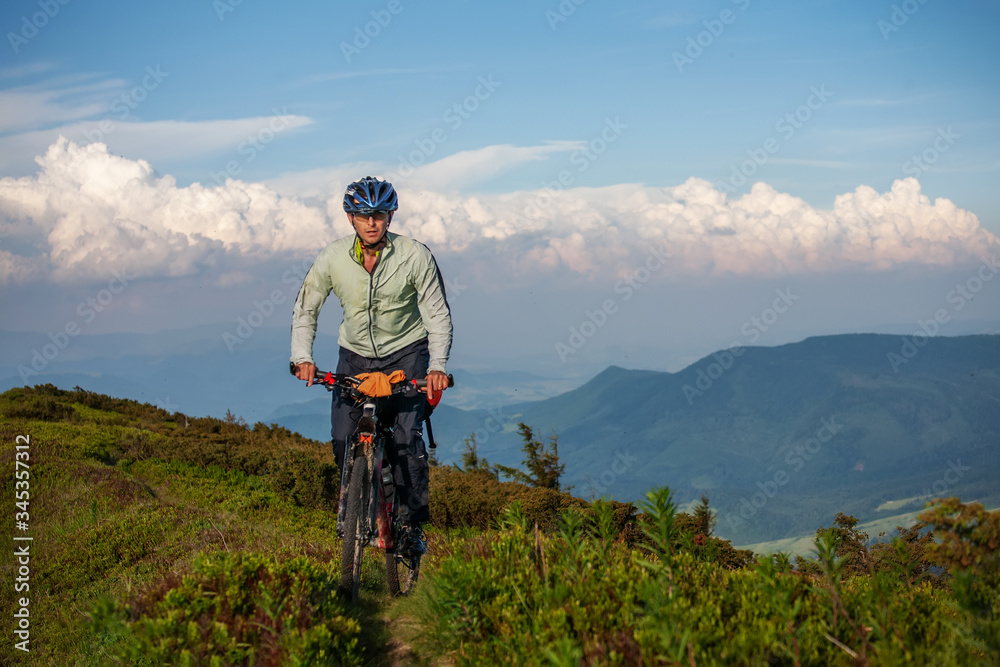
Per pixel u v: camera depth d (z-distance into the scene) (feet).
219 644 12.63
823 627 9.93
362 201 15.34
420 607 14.90
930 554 11.40
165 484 49.90
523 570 13.42
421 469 17.06
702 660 8.96
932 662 8.94
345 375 16.19
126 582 26.20
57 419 74.74
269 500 47.01
